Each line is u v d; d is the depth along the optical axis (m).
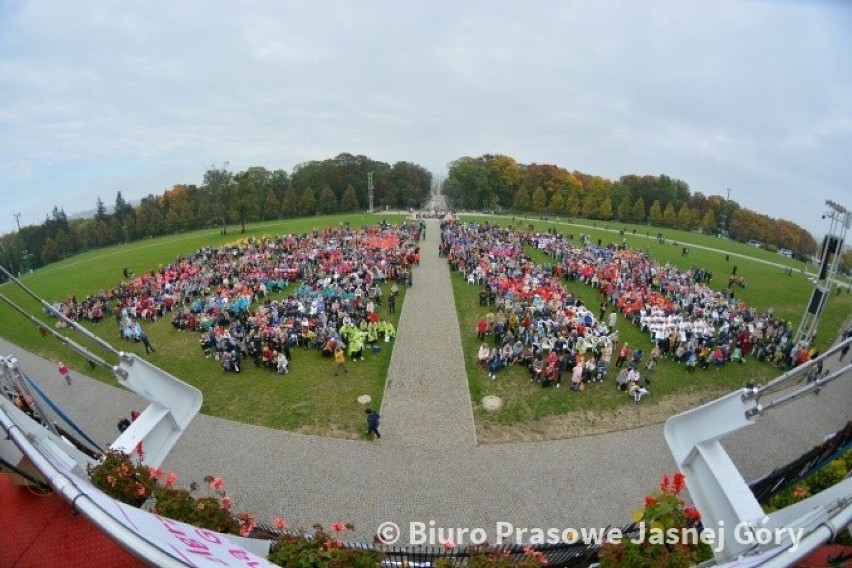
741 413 7.25
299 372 25.97
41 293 47.78
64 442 8.82
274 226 80.44
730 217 107.31
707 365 27.45
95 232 98.81
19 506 6.60
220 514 8.74
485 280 41.31
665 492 8.46
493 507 16.19
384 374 25.66
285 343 27.36
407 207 117.94
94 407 23.47
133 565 5.94
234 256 49.78
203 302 35.88
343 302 33.53
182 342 30.86
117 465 8.10
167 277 42.12
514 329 29.83
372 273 41.28
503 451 19.22
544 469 18.14
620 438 20.25
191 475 17.59
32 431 8.02
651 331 31.28
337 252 48.50
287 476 17.58
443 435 20.27
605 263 46.69
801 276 55.47
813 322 30.58
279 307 32.91
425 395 23.48
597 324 31.69
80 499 4.21
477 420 21.41
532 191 112.62
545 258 53.94
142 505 8.19
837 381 25.42
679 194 115.31
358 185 110.50
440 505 16.25
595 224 87.19
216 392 23.94
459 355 28.03
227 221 94.75
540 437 20.25
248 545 8.27
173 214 96.50
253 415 21.72
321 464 18.28
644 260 49.66
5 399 8.53
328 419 21.38
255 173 109.75
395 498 16.55
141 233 99.69
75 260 71.88
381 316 34.22
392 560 10.97
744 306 37.44
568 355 25.42
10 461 7.03
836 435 12.62
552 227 78.12
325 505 16.19
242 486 17.05
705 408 7.83
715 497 7.30
